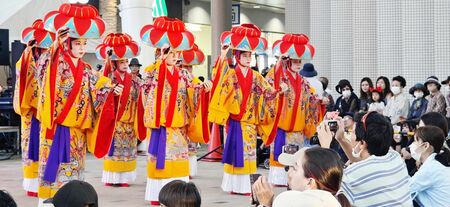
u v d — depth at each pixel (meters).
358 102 11.65
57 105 7.60
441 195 5.05
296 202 3.16
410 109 10.97
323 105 10.71
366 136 4.49
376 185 4.38
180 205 3.71
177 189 3.73
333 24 15.87
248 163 9.74
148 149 9.02
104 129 7.88
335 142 7.23
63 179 7.75
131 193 9.98
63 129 7.70
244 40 9.50
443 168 5.06
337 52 15.84
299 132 10.55
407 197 4.47
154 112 8.79
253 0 26.86
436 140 5.23
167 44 8.74
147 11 14.88
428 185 5.06
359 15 15.27
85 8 7.60
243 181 9.73
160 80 8.79
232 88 9.55
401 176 4.47
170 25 8.80
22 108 9.12
